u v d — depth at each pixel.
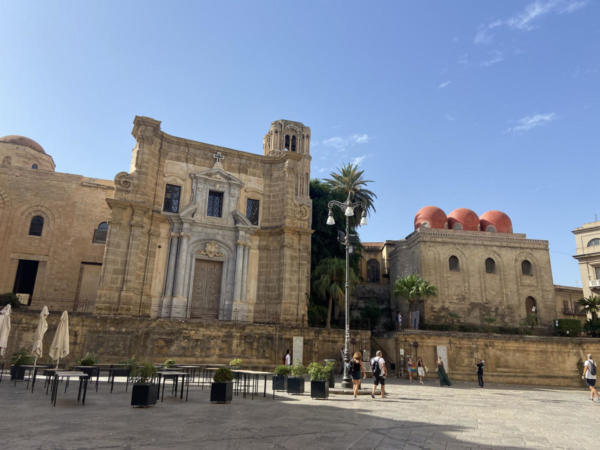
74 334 23.34
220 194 32.28
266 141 54.91
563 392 26.34
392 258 49.78
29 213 35.16
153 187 29.83
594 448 8.48
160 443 7.41
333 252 40.25
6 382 16.05
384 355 32.97
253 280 31.59
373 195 44.66
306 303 31.45
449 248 42.47
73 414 9.89
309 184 44.97
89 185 37.09
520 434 9.71
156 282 28.77
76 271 35.31
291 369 17.22
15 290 35.31
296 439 8.09
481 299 41.44
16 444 6.99
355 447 7.59
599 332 38.91
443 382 25.61
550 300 42.56
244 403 12.96
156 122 30.20
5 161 44.66
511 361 31.73
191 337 25.42
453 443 8.34
